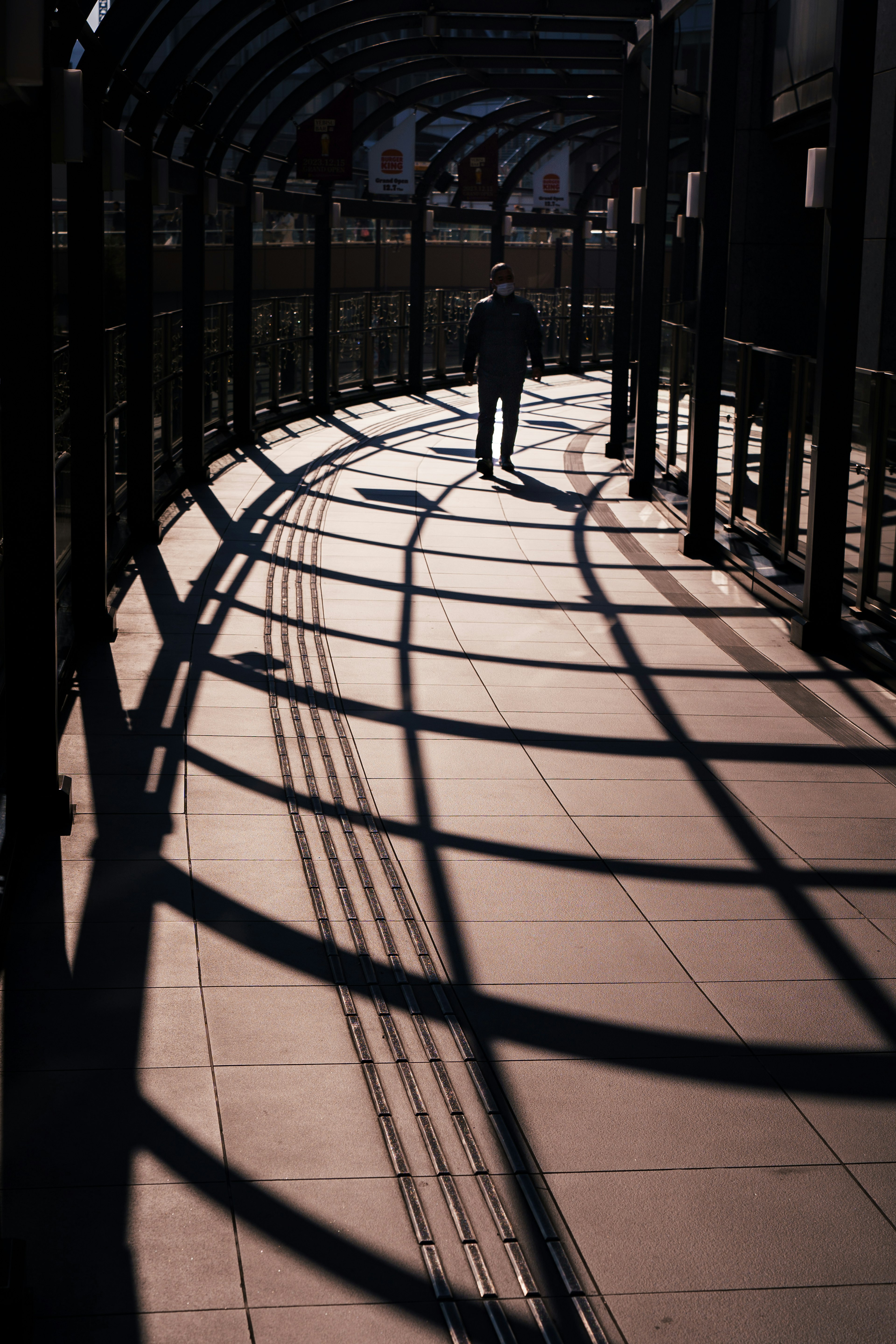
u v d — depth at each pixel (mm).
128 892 4234
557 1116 3145
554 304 26125
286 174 15469
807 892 4410
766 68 12508
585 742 5836
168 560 8898
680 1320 2508
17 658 4562
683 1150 3025
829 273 6832
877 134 9312
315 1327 2459
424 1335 2449
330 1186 2857
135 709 6008
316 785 5223
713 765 5598
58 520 6734
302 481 12117
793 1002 3703
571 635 7516
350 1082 3252
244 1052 3361
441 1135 3061
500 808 5066
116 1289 2535
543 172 21797
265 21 10188
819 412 7035
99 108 6562
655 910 4262
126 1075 3236
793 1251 2701
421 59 14602
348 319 18625
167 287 19781
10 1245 2355
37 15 3543
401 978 3771
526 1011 3619
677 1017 3607
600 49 13445
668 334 12688
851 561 7414
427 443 14977
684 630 7660
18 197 4410
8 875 4176
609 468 13508
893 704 6445
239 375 14164
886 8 9117
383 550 9430
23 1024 3447
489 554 9406
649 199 11273
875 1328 2498
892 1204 2855
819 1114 3180
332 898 4258
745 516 9570
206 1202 2791
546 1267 2641
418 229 19734
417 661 6914
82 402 6762
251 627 7406
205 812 4906
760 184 12789
